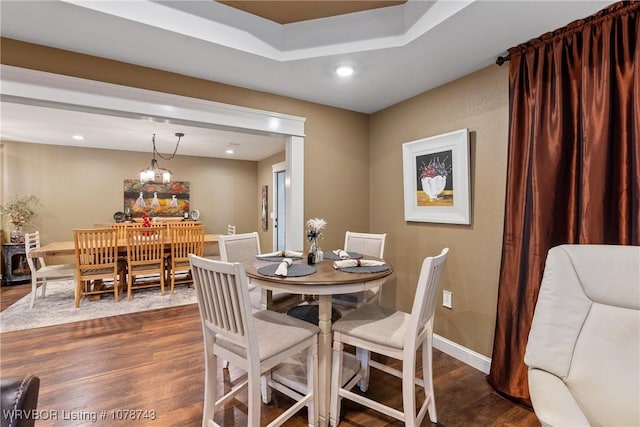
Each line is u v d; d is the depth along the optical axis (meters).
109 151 5.72
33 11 1.63
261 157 6.73
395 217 3.08
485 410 1.83
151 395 1.94
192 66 2.26
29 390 0.71
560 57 1.76
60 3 1.57
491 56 2.11
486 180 2.25
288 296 2.41
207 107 2.47
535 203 1.84
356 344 1.64
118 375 2.17
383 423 1.73
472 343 2.36
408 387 1.49
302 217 2.95
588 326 1.13
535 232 1.83
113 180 5.76
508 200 2.00
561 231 1.77
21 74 1.90
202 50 2.04
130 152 5.90
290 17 2.11
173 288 4.23
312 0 1.93
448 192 2.50
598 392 1.05
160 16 1.79
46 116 3.61
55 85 1.99
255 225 7.24
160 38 1.90
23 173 5.07
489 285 2.24
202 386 2.05
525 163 1.94
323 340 1.70
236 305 1.35
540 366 1.15
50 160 5.26
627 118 1.53
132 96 2.20
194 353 2.50
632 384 1.03
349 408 1.86
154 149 5.25
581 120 1.68
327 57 2.13
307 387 1.78
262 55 2.12
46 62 1.98
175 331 2.94
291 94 2.80
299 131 2.90
